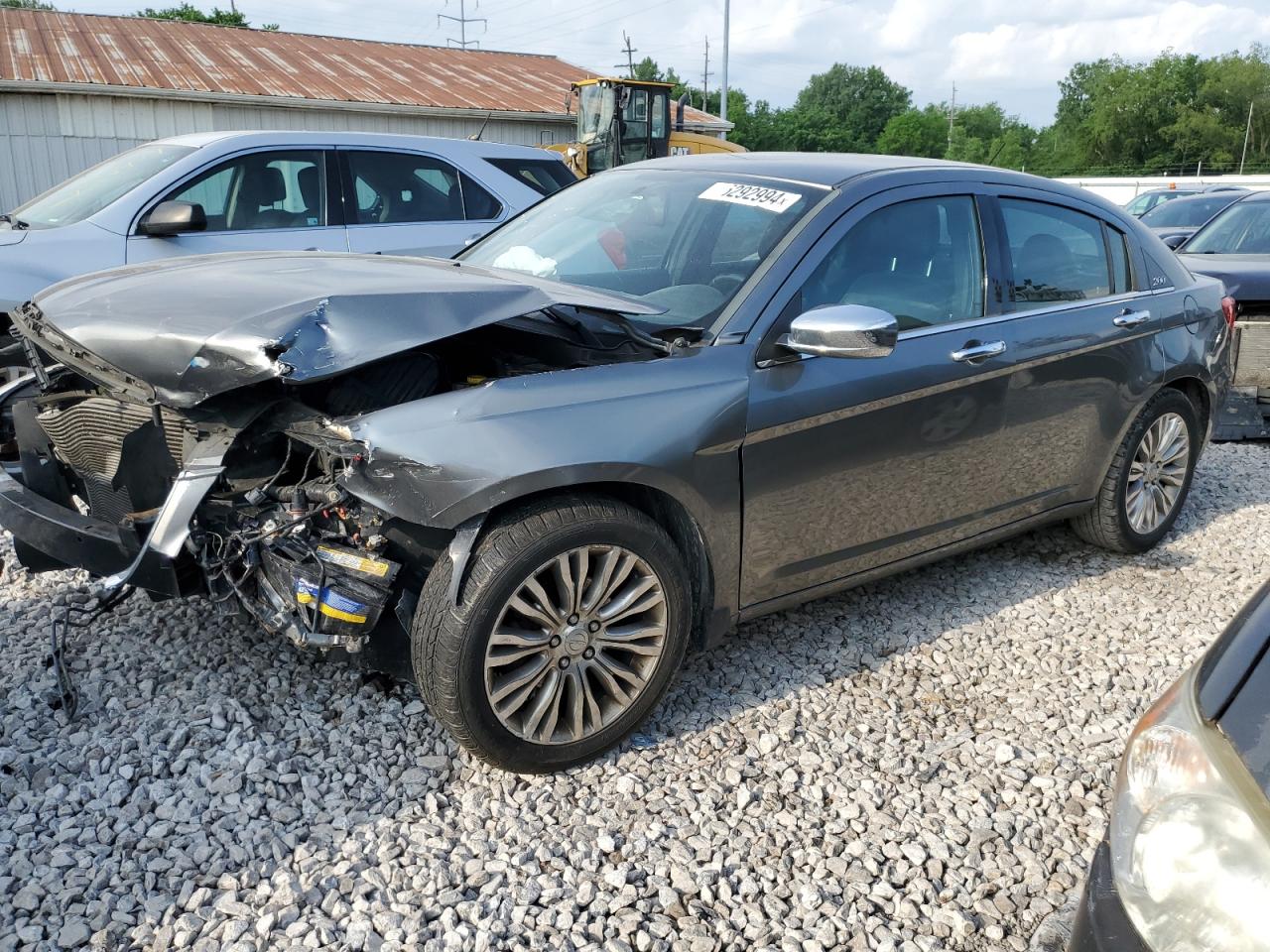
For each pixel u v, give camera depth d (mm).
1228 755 1433
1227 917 1334
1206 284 5023
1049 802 2963
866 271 3533
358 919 2387
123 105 17688
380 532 2816
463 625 2709
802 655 3738
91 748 2959
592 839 2711
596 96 17516
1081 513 4535
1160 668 3775
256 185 6676
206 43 22703
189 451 2994
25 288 5699
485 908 2447
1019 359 3871
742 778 2992
